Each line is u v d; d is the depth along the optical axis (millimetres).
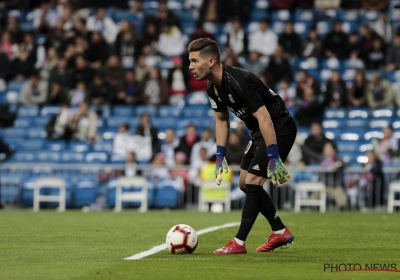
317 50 46344
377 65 46000
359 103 42531
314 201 35094
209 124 42531
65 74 45438
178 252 15398
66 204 37594
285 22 49844
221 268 13117
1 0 52719
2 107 44688
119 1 51375
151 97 44031
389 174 35562
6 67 47625
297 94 42000
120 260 14344
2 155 40844
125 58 47031
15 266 13570
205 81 45344
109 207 37219
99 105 44094
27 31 49531
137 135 39188
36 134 43562
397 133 41125
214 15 49594
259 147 15211
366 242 18266
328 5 50219
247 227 15281
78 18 48344
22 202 37781
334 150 36219
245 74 14812
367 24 46969
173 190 36500
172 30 47562
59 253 15648
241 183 15820
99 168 37344
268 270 12898
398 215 30453
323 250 16234
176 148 37656
